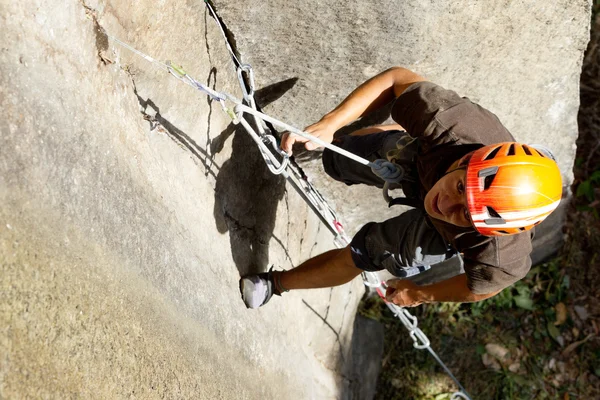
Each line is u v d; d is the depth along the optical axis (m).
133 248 1.76
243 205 2.61
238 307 2.49
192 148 2.21
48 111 1.47
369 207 3.63
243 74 2.51
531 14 2.46
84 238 1.56
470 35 2.50
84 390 1.47
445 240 2.14
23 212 1.37
